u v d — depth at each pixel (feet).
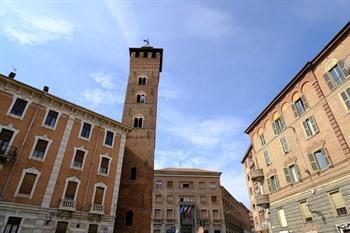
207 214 208.95
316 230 75.97
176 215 203.31
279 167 99.09
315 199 78.33
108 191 103.91
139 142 135.85
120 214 112.88
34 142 90.53
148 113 147.23
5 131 85.35
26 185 83.25
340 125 74.08
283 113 100.68
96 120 114.21
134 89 157.79
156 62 172.65
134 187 120.98
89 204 95.81
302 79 91.56
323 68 82.79
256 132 120.37
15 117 89.15
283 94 101.24
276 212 97.25
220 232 202.39
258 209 157.99
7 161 81.87
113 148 115.14
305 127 88.02
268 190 104.63
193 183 223.92
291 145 93.71
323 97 81.15
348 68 73.15
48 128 96.48
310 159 83.20
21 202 79.92
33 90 95.71
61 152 96.12
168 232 195.00
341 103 74.59
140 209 114.83
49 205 85.25
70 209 88.33
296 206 86.22
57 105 102.78
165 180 221.87
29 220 79.46
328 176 75.10
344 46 75.36
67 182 93.15
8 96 89.97
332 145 75.51
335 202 71.77
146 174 125.18
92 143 108.06
